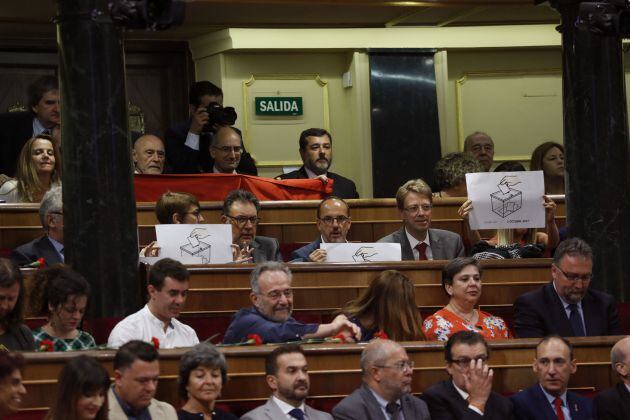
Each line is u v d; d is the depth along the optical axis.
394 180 16.17
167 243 10.52
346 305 10.23
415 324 9.77
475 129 16.91
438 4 15.25
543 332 10.34
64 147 10.18
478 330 10.04
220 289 10.40
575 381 9.80
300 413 8.63
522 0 15.43
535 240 11.96
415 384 9.41
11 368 7.75
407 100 16.30
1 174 12.70
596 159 11.55
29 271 9.81
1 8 14.72
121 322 9.35
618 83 11.63
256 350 9.03
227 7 15.09
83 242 10.07
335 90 16.42
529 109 17.05
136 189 12.38
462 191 12.87
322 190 13.04
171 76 16.48
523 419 9.27
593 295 10.56
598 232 11.52
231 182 12.63
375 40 16.23
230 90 16.03
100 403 7.79
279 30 15.92
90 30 10.12
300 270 10.59
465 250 12.65
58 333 9.09
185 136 13.66
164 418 8.29
